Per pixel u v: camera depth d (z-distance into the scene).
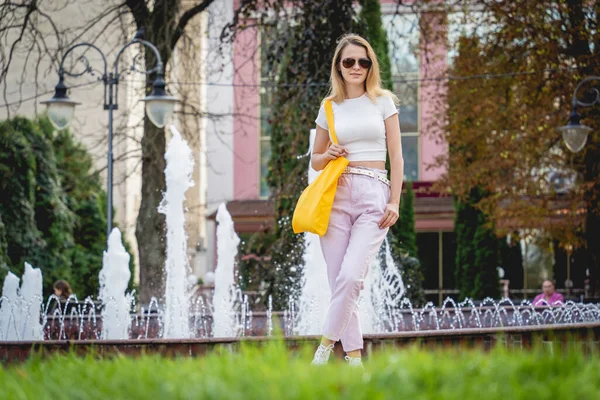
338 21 22.89
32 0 22.39
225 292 15.11
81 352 8.28
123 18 25.61
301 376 4.21
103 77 19.84
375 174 6.91
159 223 23.38
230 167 37.91
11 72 35.22
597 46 23.95
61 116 19.05
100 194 32.09
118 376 4.55
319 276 13.70
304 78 22.97
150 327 15.47
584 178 24.66
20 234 26.30
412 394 3.84
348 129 6.93
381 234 6.84
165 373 4.64
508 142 25.27
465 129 26.12
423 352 5.21
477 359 4.76
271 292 22.86
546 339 8.69
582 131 19.77
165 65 23.89
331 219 6.88
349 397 3.77
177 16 25.61
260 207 36.41
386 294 15.23
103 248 30.89
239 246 26.81
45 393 4.23
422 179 37.62
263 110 37.53
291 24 25.11
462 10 25.83
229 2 32.03
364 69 7.00
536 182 25.84
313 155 7.11
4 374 4.99
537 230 31.38
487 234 30.08
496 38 25.25
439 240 35.59
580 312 15.19
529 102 24.97
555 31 24.12
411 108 37.69
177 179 15.36
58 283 19.52
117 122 35.59
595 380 4.19
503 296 33.50
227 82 36.78
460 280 30.45
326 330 6.73
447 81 26.58
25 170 26.27
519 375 4.28
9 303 14.82
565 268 34.12
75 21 34.22
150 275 23.14
